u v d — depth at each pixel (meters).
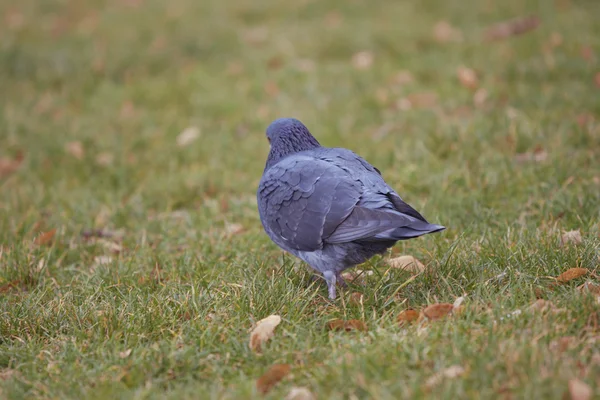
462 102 16.48
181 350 7.72
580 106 15.17
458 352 7.04
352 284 9.31
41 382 7.41
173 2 28.66
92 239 12.07
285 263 9.92
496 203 11.51
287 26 24.12
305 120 16.75
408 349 7.18
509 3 24.12
